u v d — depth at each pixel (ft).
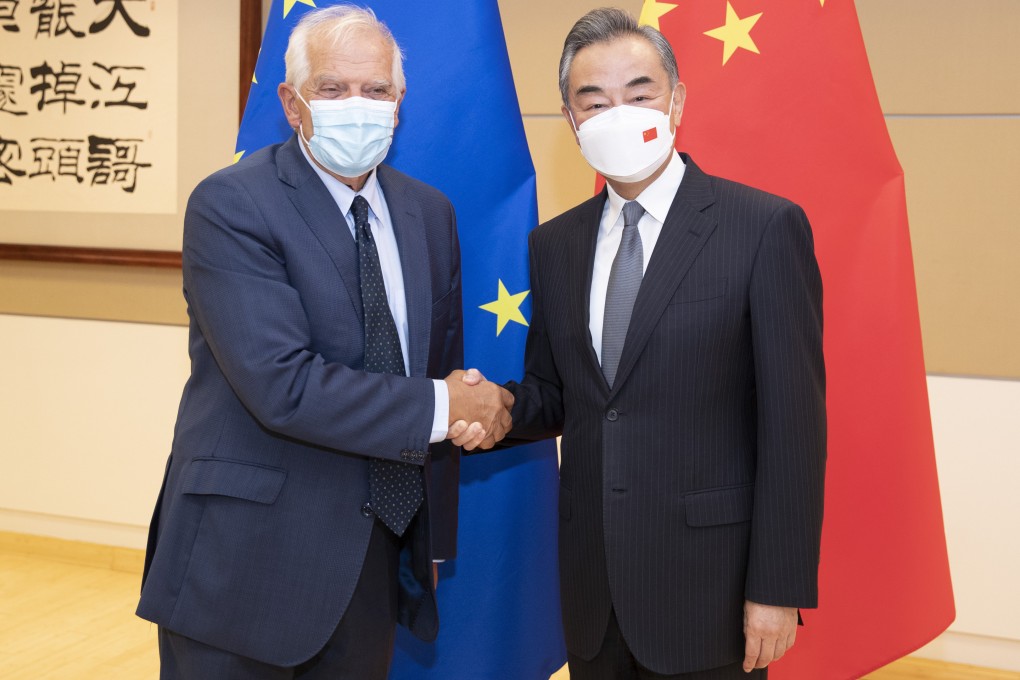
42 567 11.17
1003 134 8.22
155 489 11.02
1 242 11.02
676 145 5.66
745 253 4.45
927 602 5.75
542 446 6.19
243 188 4.50
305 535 4.51
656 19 5.74
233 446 4.53
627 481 4.56
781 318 4.38
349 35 4.57
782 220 4.44
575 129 4.86
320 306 4.52
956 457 8.70
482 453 6.09
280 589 4.47
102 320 10.97
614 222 4.87
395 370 4.69
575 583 4.83
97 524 11.30
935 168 8.40
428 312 4.86
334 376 4.37
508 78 5.93
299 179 4.66
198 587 4.42
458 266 5.37
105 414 11.09
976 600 8.76
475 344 5.94
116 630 9.46
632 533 4.54
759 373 4.41
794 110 5.56
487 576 6.11
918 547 5.69
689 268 4.51
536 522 6.17
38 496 11.41
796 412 4.35
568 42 4.87
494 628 6.12
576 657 4.93
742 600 4.58
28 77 10.72
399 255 4.95
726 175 5.61
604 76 4.65
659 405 4.52
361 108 4.51
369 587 4.78
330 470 4.59
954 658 8.89
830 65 5.55
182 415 4.78
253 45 9.86
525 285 5.91
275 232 4.48
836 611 5.74
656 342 4.50
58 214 10.84
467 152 5.83
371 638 4.80
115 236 10.71
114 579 10.85
